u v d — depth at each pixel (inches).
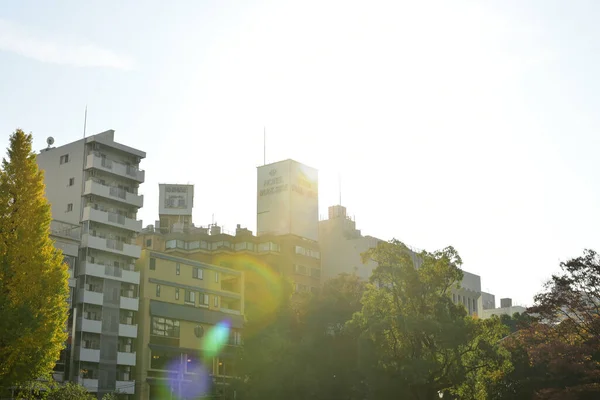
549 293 2316.7
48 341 1737.2
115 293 3351.4
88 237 3339.1
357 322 2400.3
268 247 4638.3
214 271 3892.7
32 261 1765.5
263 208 4916.3
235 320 3909.9
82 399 2169.0
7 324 1675.7
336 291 2763.3
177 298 3646.7
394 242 2404.0
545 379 2306.8
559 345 2172.7
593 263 2299.5
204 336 3720.5
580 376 2201.0
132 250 3521.2
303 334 2591.0
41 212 1836.9
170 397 3459.6
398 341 2303.2
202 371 3641.7
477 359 2240.4
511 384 2351.1
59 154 3695.9
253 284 4101.9
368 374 2265.0
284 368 2438.5
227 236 4633.4
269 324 2603.3
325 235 5128.0
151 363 3430.1
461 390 2400.3
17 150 1868.8
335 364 2465.6
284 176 4889.3
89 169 3558.1
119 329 3319.4
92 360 3166.8
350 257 4958.2
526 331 2375.7
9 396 1830.7
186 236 4628.4
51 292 1780.3
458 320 2218.3
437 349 2260.1
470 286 5821.9
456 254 2364.7
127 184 3740.2
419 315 2212.1
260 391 2458.2
